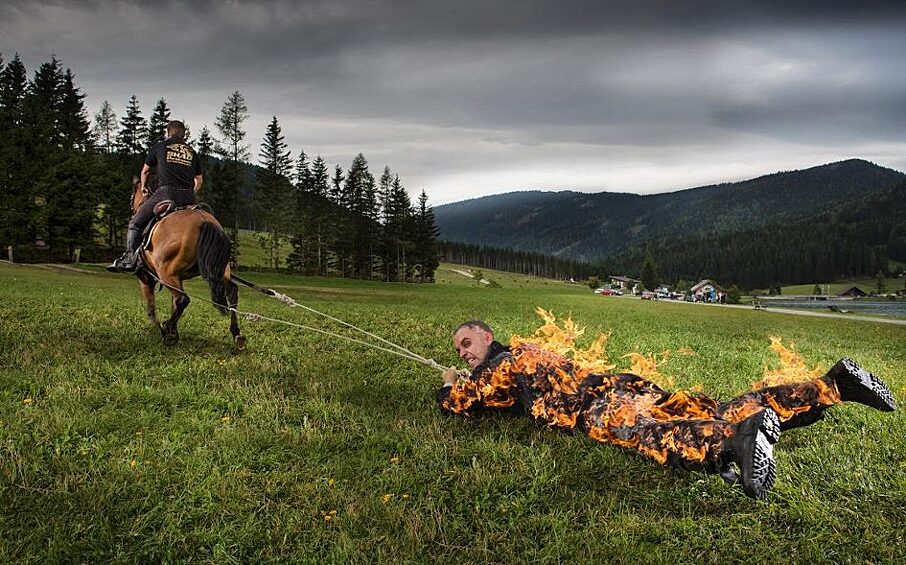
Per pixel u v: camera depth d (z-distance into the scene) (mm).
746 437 4047
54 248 78688
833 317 49250
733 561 3912
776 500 4684
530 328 17594
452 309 27547
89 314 14680
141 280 10961
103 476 4910
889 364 12375
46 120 99562
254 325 14094
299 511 4430
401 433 6066
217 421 6422
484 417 6430
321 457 5477
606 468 5266
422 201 124750
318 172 119688
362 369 9406
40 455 5305
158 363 9336
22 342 10391
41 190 76625
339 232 112688
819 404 4672
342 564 3809
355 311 21734
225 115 94438
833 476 5094
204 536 4086
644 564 3848
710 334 18875
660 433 4621
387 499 4613
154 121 110438
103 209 89188
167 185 10398
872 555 3951
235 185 100312
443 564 3838
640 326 21422
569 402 5328
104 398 7059
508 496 4750
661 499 4738
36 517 4254
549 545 4008
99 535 4078
